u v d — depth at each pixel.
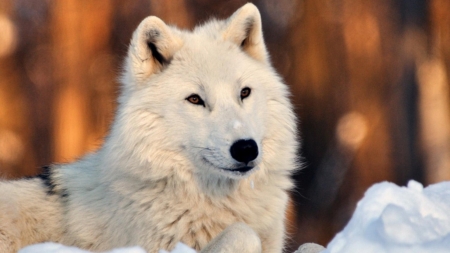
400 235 9.30
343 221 45.25
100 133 43.50
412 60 45.16
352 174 45.94
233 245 11.91
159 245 13.62
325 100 46.56
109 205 14.22
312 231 45.72
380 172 45.44
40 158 44.66
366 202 10.80
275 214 14.56
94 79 43.66
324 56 46.34
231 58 14.58
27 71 44.94
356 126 45.53
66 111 43.59
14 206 14.69
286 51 47.31
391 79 45.31
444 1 44.59
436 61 45.03
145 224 13.62
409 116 45.31
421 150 45.34
